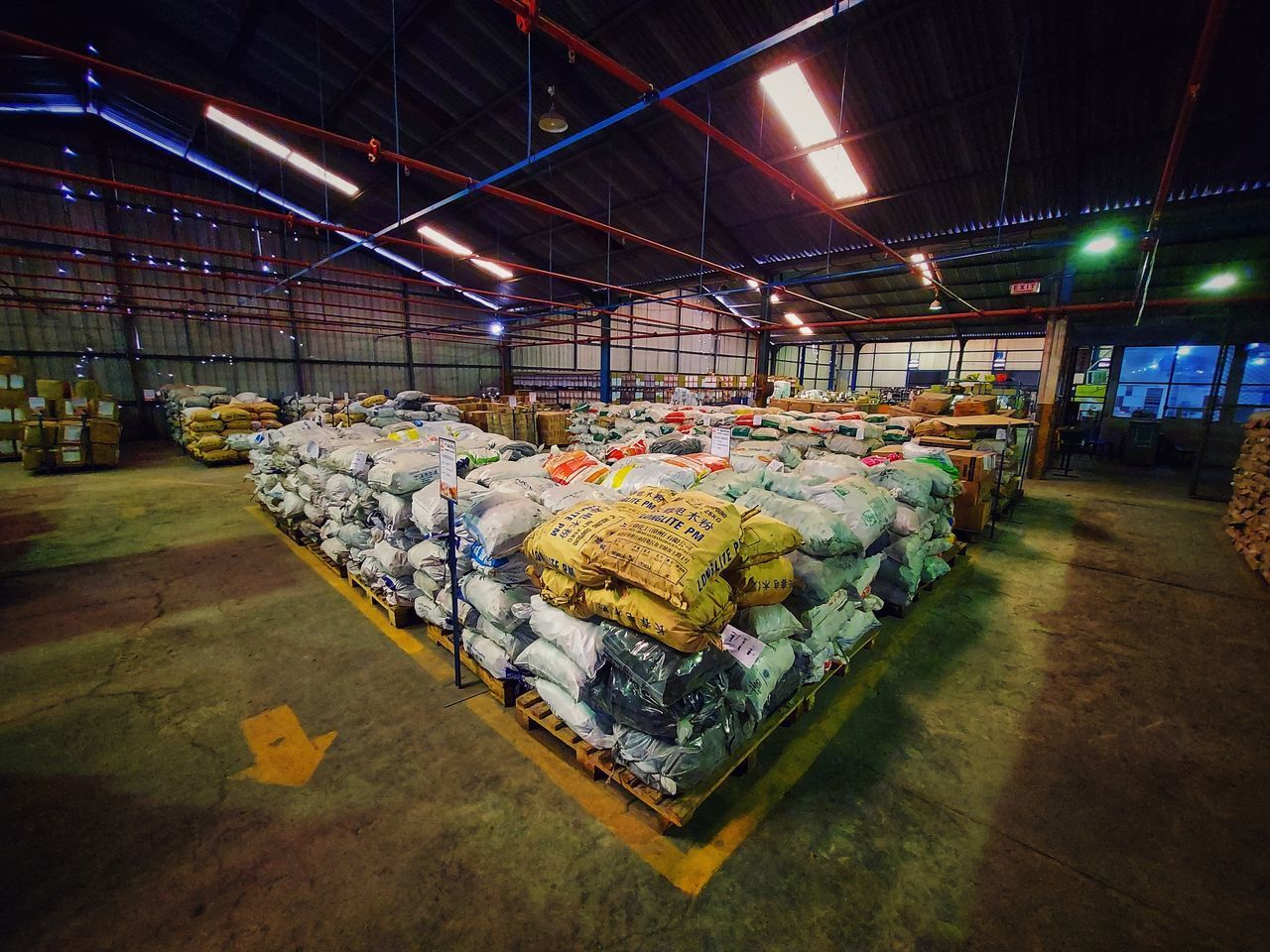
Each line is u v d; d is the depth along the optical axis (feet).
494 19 21.03
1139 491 27.53
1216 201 22.77
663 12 19.01
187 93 9.73
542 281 48.37
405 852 5.87
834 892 5.48
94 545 16.08
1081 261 29.32
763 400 45.55
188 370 41.32
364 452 11.98
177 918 5.08
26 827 6.04
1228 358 35.63
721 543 6.02
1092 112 19.88
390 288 51.39
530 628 7.84
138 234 37.93
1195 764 7.41
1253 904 5.36
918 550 11.43
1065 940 5.01
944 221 28.89
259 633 10.83
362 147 12.70
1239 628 11.58
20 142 33.40
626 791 6.79
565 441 35.32
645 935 5.03
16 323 34.24
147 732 7.75
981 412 24.70
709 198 31.58
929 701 8.90
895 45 18.90
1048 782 7.06
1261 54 16.08
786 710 7.64
